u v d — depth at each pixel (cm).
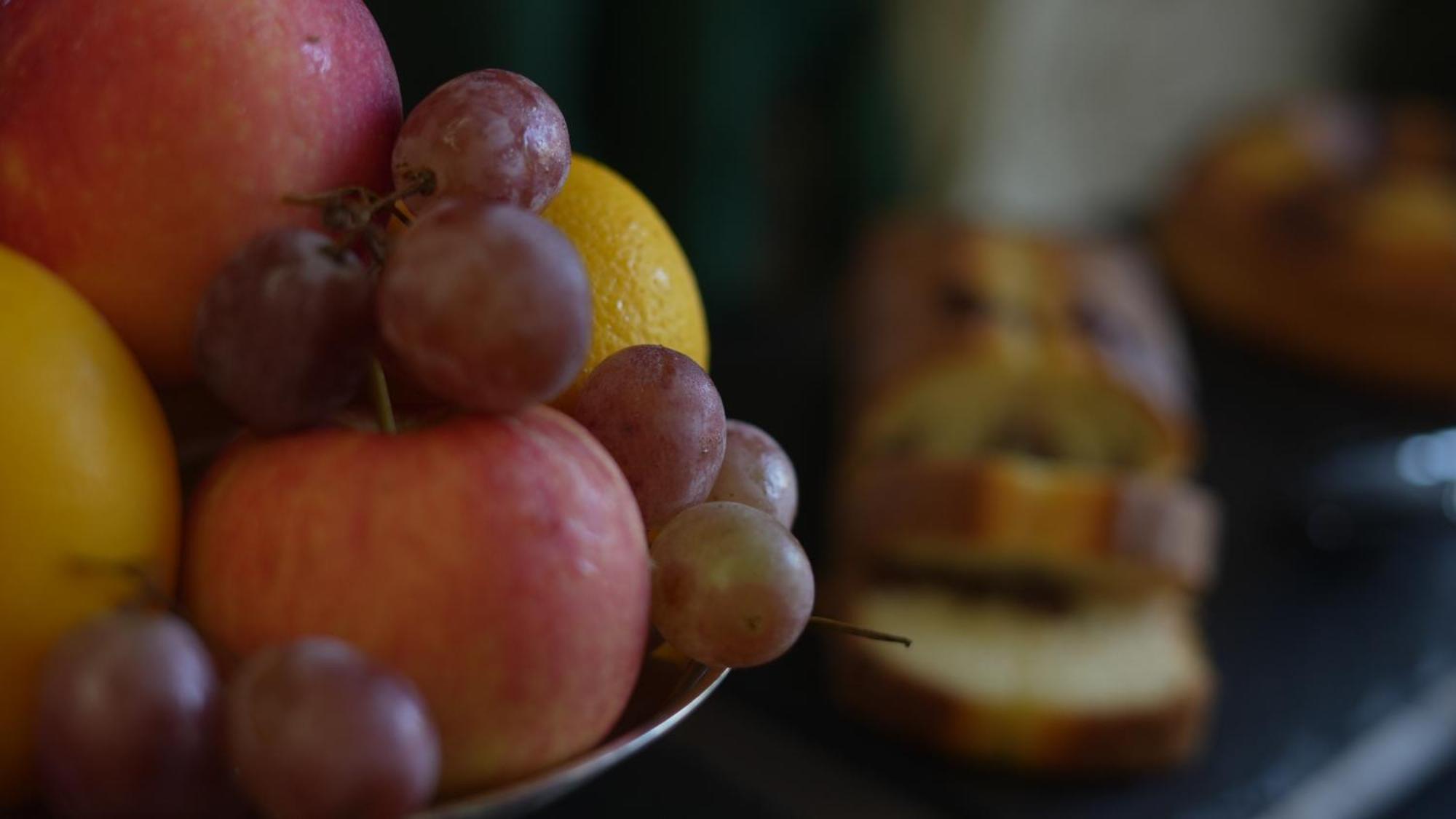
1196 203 143
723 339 128
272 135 32
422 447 31
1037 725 76
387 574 30
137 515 31
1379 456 105
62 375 31
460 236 30
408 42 91
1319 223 130
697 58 108
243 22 32
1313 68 185
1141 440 103
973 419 104
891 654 80
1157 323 119
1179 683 79
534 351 30
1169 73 163
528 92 33
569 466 31
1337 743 84
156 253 32
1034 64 141
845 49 129
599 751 32
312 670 28
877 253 128
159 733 28
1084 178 161
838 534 95
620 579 32
